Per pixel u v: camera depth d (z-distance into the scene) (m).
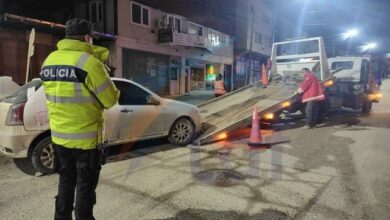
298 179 4.24
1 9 16.02
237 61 33.88
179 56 22.91
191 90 24.77
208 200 3.52
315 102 8.11
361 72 10.79
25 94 4.34
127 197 3.59
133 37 18.61
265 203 3.45
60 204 2.49
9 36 14.11
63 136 2.35
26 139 4.17
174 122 6.08
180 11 22.84
